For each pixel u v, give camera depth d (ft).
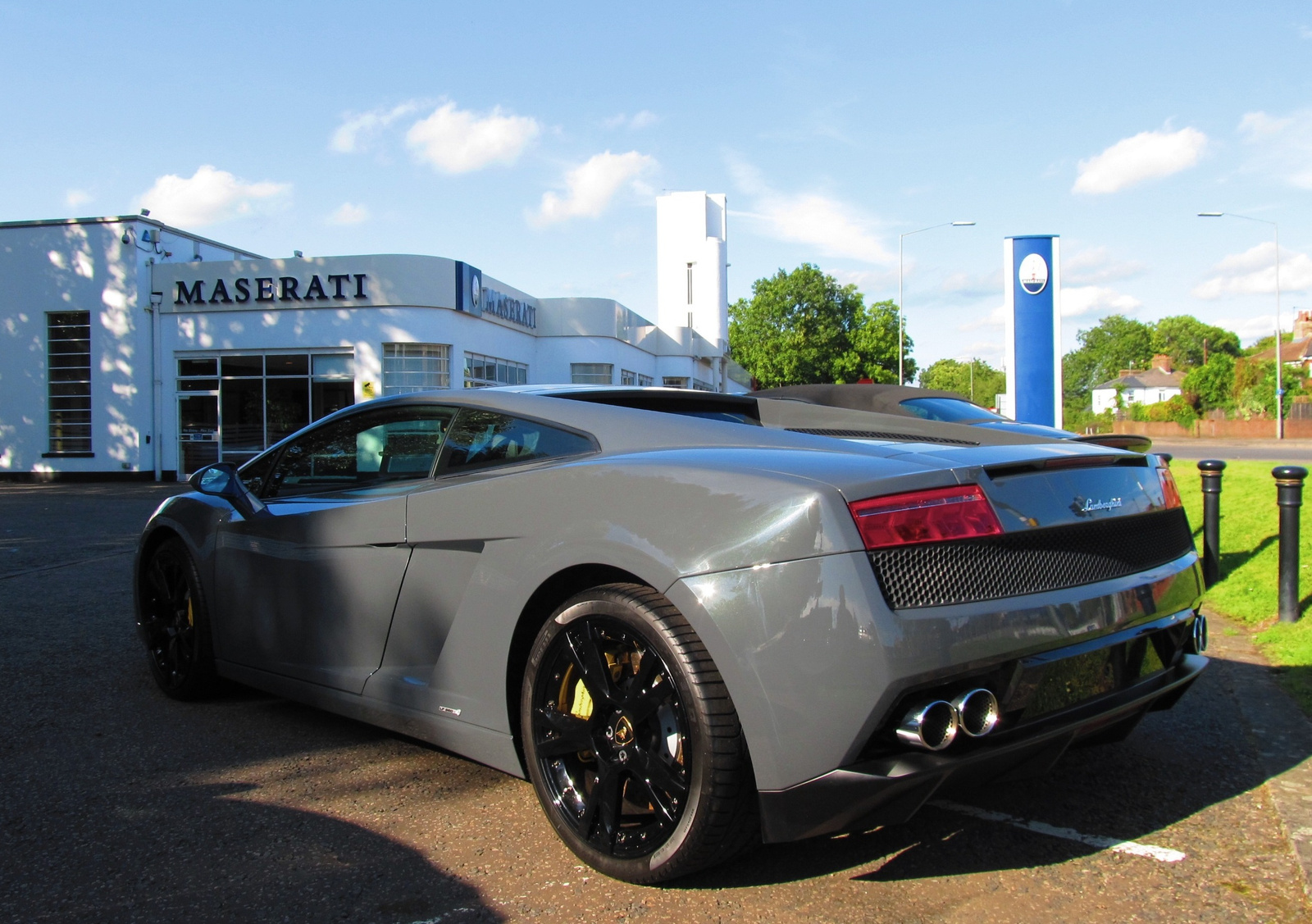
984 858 7.91
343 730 11.39
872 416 9.84
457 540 8.67
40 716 11.89
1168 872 7.64
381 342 64.69
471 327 69.92
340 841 8.25
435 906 7.10
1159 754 10.38
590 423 8.70
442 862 7.84
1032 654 6.70
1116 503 7.70
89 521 36.42
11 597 19.89
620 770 7.31
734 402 10.74
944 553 6.57
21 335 67.21
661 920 6.84
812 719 6.30
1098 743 8.16
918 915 6.93
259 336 65.67
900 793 6.26
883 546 6.36
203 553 11.94
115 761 10.28
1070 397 438.40
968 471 6.79
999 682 6.63
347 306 64.69
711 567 6.74
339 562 9.97
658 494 7.28
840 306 236.22
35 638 16.12
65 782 9.66
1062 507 7.22
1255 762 10.12
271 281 65.21
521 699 8.09
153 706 12.33
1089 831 8.46
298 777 9.79
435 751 10.63
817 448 7.61
